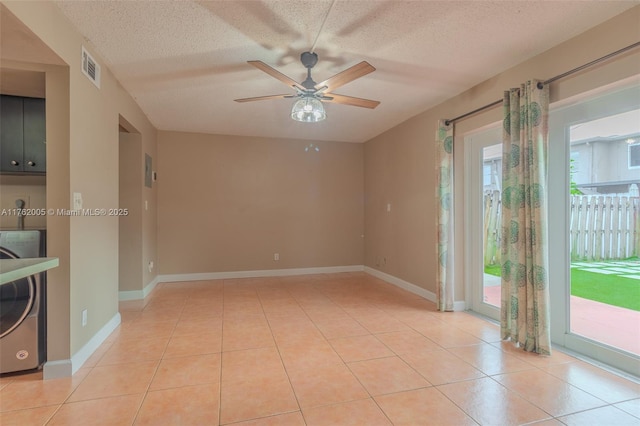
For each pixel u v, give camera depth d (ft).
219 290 14.42
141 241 12.99
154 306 12.01
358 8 6.47
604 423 5.40
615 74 6.68
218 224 16.83
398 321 10.41
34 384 6.54
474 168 11.32
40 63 6.73
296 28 7.19
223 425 5.34
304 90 8.07
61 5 6.30
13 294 6.82
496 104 9.54
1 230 7.44
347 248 18.85
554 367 7.30
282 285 15.42
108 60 8.56
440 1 6.26
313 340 8.89
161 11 6.54
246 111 12.98
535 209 7.94
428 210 12.82
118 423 5.39
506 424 5.37
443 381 6.73
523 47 8.03
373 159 17.74
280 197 17.76
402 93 11.11
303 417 5.56
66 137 6.88
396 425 5.36
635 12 6.35
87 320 7.75
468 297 11.61
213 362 7.57
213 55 8.39
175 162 16.19
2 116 8.05
